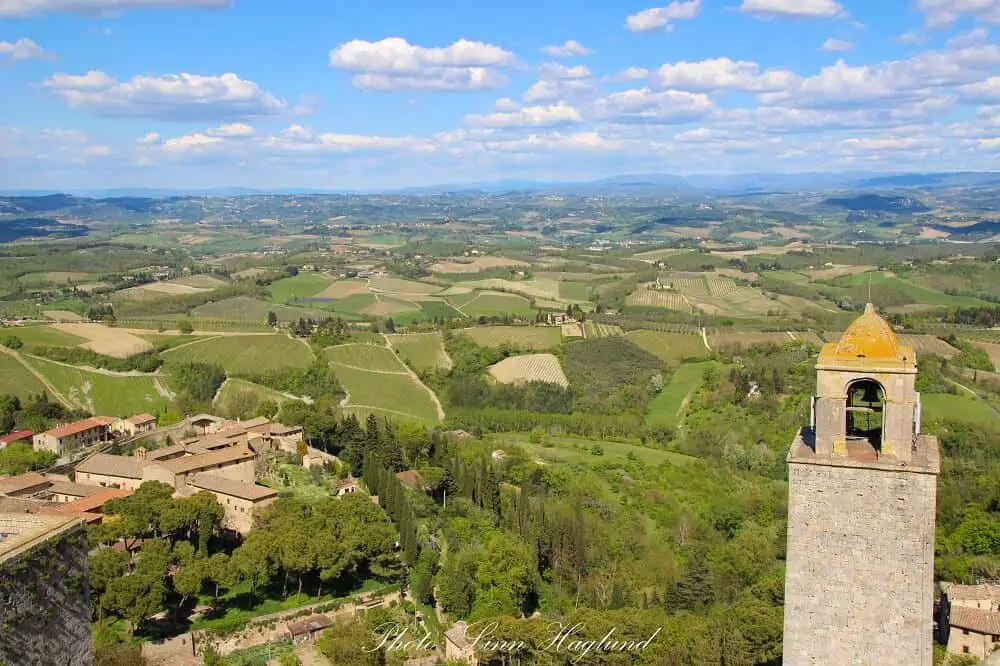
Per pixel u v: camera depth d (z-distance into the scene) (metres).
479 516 143.88
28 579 43.41
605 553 131.38
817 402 45.72
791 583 46.16
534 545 122.38
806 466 45.41
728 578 124.81
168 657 96.00
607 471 180.38
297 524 117.12
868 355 44.81
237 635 101.88
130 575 99.38
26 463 155.88
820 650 45.91
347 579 117.75
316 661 97.31
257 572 107.88
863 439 48.19
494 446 195.62
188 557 108.31
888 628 44.75
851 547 45.03
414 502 145.00
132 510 116.75
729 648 87.62
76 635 47.16
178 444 161.75
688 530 144.12
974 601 101.94
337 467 160.50
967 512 141.62
